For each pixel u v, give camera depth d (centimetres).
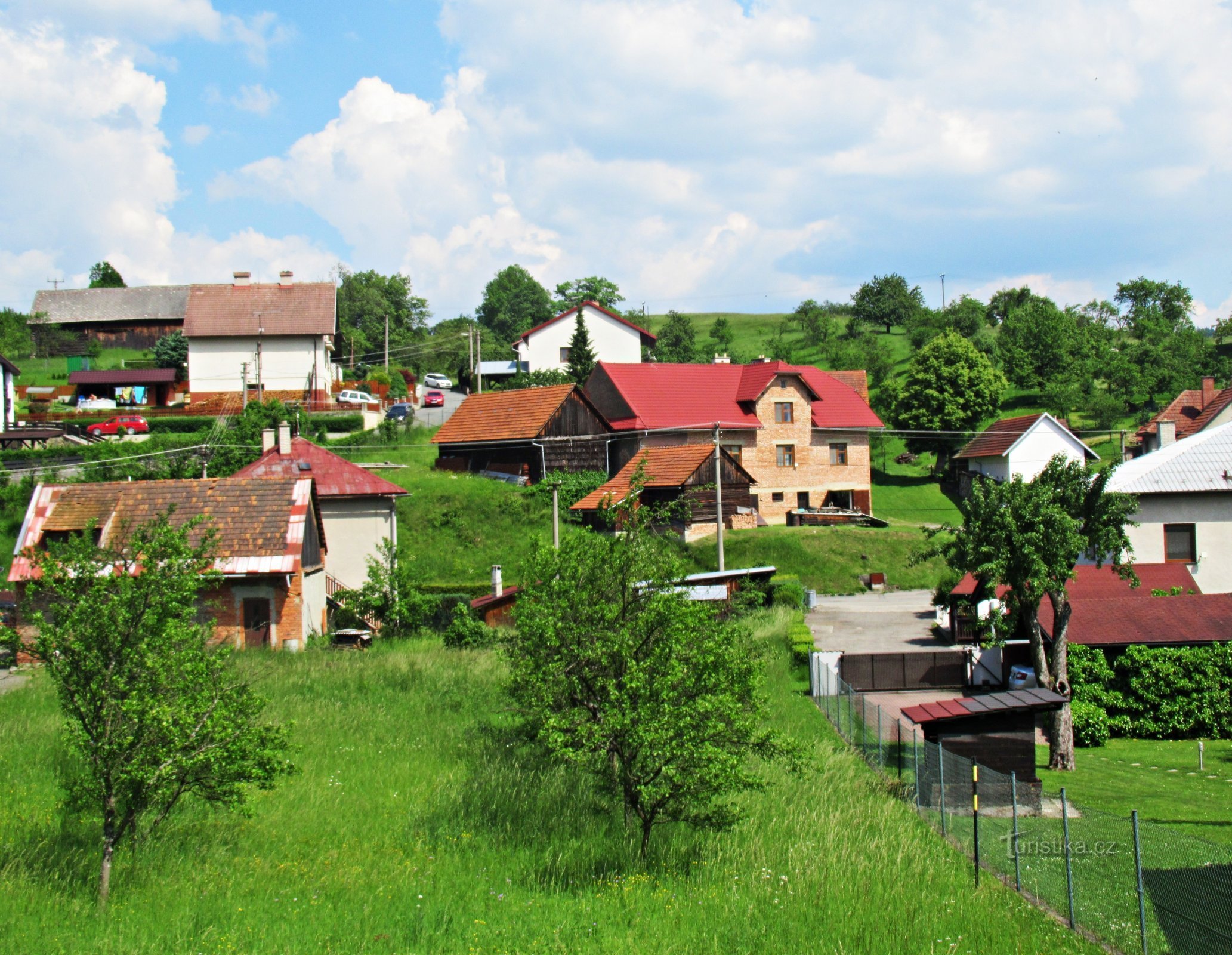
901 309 12644
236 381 6844
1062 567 2231
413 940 1149
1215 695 2609
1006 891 1364
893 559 4984
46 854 1385
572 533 1634
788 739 1554
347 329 11469
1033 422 6134
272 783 1420
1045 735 2555
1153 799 1969
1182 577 3278
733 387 6141
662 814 1549
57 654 1317
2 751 1870
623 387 5872
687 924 1206
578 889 1351
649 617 1491
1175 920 1171
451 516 4881
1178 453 3625
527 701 1563
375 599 3641
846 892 1314
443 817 1602
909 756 1919
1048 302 10731
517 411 5684
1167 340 10531
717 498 4184
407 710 2322
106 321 8319
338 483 4359
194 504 3453
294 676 2603
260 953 1098
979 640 2428
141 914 1207
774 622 3591
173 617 1371
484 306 16038
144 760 1301
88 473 5125
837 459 6150
